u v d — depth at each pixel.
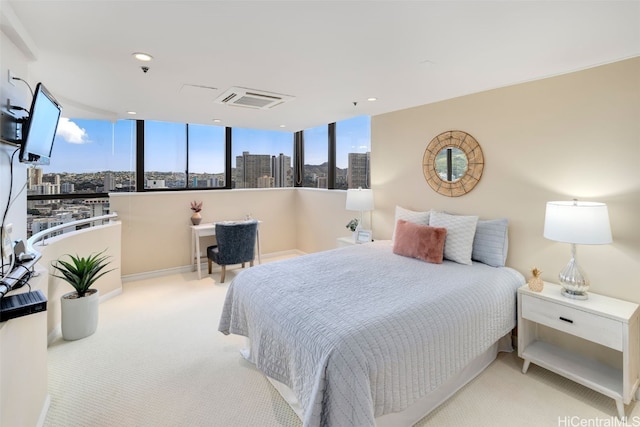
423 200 3.54
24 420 1.61
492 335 2.23
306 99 3.28
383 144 3.97
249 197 5.39
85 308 2.84
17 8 1.56
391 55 2.15
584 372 2.17
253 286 2.34
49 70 2.43
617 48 2.02
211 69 2.43
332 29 1.80
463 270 2.62
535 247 2.66
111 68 2.39
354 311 1.83
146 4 1.54
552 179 2.55
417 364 1.71
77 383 2.21
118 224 3.96
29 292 1.54
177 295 3.88
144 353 2.60
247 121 4.52
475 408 2.00
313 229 5.39
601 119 2.28
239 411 1.97
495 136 2.89
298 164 5.86
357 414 1.42
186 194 4.81
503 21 1.69
